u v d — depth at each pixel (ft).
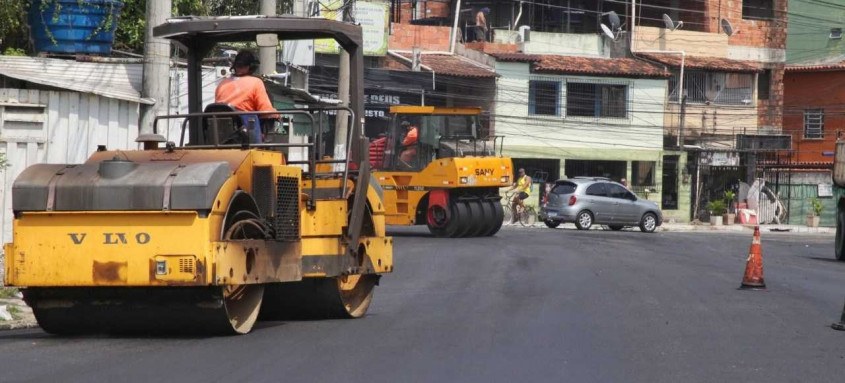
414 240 119.55
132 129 84.02
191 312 43.50
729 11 261.03
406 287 70.54
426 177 126.52
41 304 43.98
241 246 43.19
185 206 41.45
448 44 239.09
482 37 240.73
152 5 83.20
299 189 48.16
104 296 43.42
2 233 79.10
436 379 36.40
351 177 52.34
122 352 41.09
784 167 248.32
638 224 179.32
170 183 41.60
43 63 84.58
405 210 128.47
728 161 241.14
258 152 46.06
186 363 38.65
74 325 44.83
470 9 254.88
